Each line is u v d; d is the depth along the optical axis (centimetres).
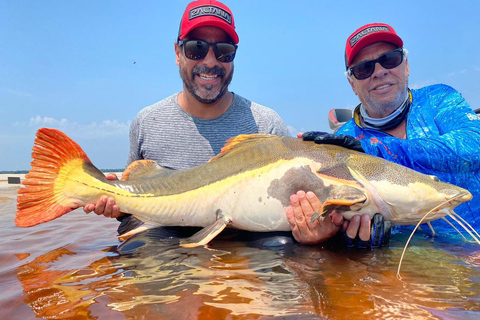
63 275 54
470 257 62
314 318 38
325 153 78
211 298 44
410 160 84
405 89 94
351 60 96
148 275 53
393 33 90
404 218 75
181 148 106
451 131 85
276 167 78
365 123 101
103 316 39
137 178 92
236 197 80
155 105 112
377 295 44
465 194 70
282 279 51
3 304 43
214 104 105
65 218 115
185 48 99
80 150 85
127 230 86
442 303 42
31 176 81
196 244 72
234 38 102
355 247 70
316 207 70
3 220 113
